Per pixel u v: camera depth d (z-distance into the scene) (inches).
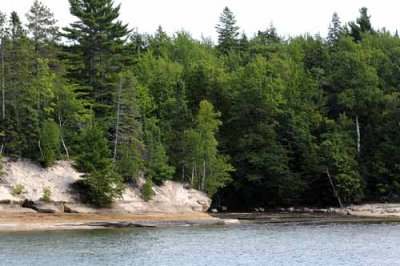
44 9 3176.7
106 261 1461.6
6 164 2529.5
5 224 2210.9
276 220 2829.7
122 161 2807.6
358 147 3853.3
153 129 3176.7
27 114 2687.0
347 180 3570.4
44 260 1460.4
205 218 2706.7
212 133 3314.5
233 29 5753.0
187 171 3225.9
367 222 2657.5
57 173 2625.5
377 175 3705.7
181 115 3403.1
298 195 3710.6
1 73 2689.5
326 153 3666.3
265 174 3718.0
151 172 2933.1
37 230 2196.1
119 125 2918.3
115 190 2578.7
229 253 1617.9
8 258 1485.0
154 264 1425.9
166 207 2797.7
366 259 1494.8
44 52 3120.1
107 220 2445.9
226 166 3299.7
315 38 5728.3
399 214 3088.1
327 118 3986.2
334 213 3326.8
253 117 3868.1
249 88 3848.4
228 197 3799.2
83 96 3316.9
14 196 2390.5
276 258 1525.6
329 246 1761.8
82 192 2581.2
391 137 3850.9
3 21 2758.4
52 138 2684.5
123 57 3575.3
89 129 2684.5
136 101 3061.0
